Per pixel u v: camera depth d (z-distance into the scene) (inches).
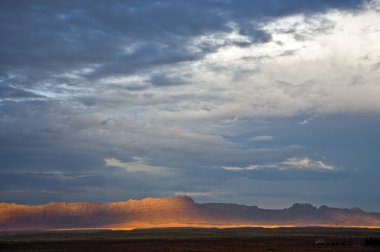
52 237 7214.6
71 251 3437.5
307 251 3255.4
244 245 4121.6
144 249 3607.3
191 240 5393.7
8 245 4525.1
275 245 4077.3
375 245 3944.4
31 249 3764.8
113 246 4106.8
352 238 5728.3
